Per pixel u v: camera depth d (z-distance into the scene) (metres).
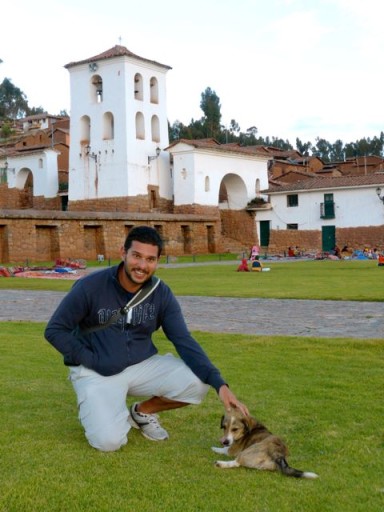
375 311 16.31
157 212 69.38
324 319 14.95
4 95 191.00
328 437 6.23
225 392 5.90
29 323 14.62
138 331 6.24
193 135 149.38
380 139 194.25
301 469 5.40
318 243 66.94
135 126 67.12
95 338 6.19
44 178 73.56
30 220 52.03
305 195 67.75
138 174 67.19
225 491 4.92
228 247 71.38
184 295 21.44
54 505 4.70
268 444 5.41
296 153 106.00
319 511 4.59
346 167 100.94
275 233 70.25
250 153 73.75
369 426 6.57
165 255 60.28
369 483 5.10
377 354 10.23
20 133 121.81
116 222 58.47
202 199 68.38
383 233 63.09
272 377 8.73
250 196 73.94
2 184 77.38
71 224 55.03
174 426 6.76
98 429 5.86
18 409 7.30
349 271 34.00
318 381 8.45
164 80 70.69
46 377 8.89
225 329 13.59
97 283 6.10
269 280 28.19
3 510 4.63
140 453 5.85
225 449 5.82
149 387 6.32
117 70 66.12
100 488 5.00
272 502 4.72
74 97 69.25
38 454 5.78
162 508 4.64
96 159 67.75
